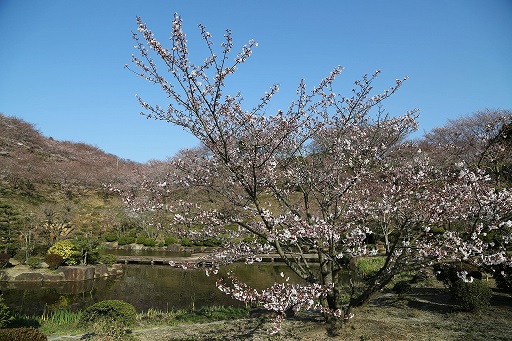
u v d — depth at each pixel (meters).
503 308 8.65
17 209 29.20
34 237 21.78
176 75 6.19
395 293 10.80
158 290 13.92
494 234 9.24
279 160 7.83
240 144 6.67
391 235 13.68
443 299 9.80
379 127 8.23
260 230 7.73
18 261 17.83
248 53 6.14
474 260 5.86
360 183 7.61
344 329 7.20
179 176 7.45
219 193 7.50
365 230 6.71
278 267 19.00
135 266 20.09
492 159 10.50
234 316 9.23
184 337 7.40
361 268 15.09
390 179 7.73
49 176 36.56
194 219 7.25
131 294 13.27
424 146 19.47
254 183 6.51
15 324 8.14
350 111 8.13
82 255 17.25
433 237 6.73
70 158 46.72
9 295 12.95
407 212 6.45
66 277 15.55
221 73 6.12
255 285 14.35
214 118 6.32
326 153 8.17
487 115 25.02
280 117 6.32
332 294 7.38
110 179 38.88
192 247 26.30
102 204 36.12
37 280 15.35
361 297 7.18
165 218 8.48
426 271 13.47
